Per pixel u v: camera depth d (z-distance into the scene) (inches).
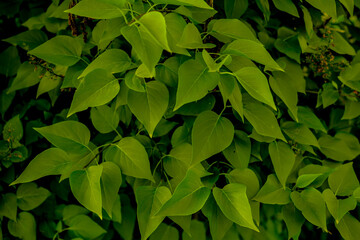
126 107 40.3
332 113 45.3
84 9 33.1
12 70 46.2
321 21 42.4
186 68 33.8
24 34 42.3
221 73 34.1
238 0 39.0
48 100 46.2
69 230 43.7
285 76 40.3
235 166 37.1
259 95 33.7
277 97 41.3
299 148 39.9
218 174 37.7
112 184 35.7
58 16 41.2
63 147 36.4
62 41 37.4
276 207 44.2
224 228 36.1
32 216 43.6
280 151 37.5
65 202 47.1
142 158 36.1
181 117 40.3
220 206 34.9
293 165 38.9
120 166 36.2
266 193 37.0
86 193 34.4
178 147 38.5
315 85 44.7
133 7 34.8
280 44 41.5
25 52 47.2
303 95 44.8
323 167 38.1
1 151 42.4
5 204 43.0
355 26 46.8
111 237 45.9
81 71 37.7
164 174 38.9
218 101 39.2
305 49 41.4
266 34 42.3
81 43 39.8
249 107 36.5
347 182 37.9
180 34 34.5
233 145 37.3
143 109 34.6
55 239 44.9
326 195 37.1
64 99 45.5
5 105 45.6
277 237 57.9
